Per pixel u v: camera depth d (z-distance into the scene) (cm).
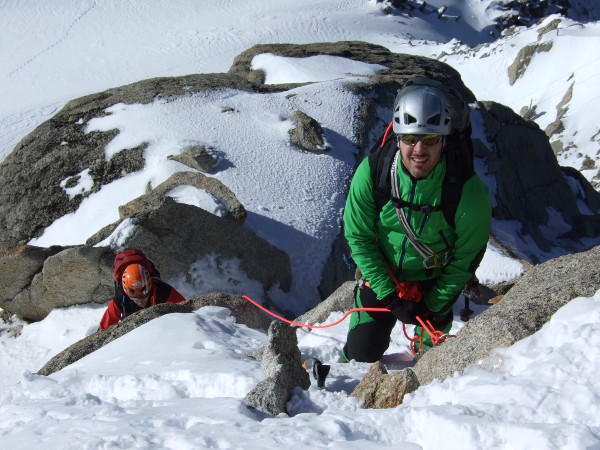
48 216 1366
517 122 1672
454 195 365
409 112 345
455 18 9544
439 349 359
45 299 965
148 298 613
